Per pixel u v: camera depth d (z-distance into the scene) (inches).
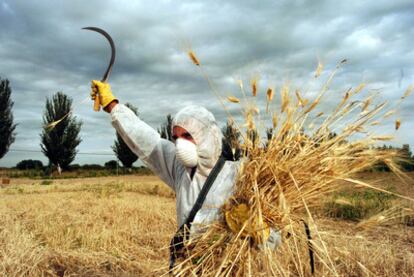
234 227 89.5
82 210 409.1
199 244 92.8
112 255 220.2
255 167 91.3
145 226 305.3
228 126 98.0
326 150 93.4
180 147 97.6
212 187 98.7
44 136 1475.1
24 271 178.2
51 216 341.4
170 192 723.4
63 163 1508.4
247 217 88.7
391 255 214.7
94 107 115.0
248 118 92.2
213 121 102.2
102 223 311.9
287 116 92.9
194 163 99.2
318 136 94.6
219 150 102.2
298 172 92.7
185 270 92.0
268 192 94.0
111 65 117.3
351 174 94.2
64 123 1460.4
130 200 519.5
